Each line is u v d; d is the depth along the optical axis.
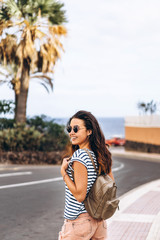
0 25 21.61
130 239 5.72
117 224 6.80
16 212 8.16
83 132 2.84
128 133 38.66
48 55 22.58
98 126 2.90
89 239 2.80
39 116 23.75
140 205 8.87
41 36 22.42
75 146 3.07
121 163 23.66
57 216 7.84
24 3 21.78
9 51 22.20
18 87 24.62
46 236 6.31
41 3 21.97
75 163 2.67
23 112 23.20
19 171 16.72
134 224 6.79
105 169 2.80
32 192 10.86
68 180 2.68
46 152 21.28
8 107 22.91
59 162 21.31
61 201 9.53
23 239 6.11
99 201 2.63
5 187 11.75
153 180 14.81
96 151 2.83
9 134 21.09
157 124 33.56
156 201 9.48
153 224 6.72
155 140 33.66
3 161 20.36
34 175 15.09
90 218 2.75
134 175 16.55
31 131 21.45
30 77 23.94
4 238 6.16
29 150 21.58
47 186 12.09
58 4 22.48
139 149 36.16
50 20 22.97
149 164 23.09
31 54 21.64
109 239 5.73
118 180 14.70
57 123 23.00
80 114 2.87
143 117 35.78
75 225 2.74
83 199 2.66
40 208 8.62
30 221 7.37
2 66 23.97
